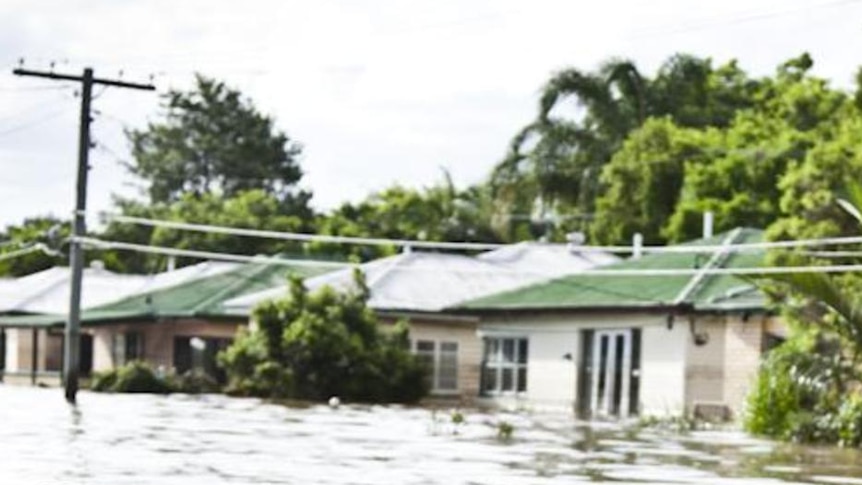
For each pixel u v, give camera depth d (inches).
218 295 2431.1
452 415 1413.6
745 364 1590.8
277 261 2053.4
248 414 1455.5
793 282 1240.8
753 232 1850.4
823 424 1256.8
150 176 4212.6
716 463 976.9
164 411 1464.1
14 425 1129.4
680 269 1801.2
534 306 1886.1
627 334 1753.2
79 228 1817.2
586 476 832.9
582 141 2689.5
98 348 2556.6
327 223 3250.5
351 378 1937.7
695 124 2770.7
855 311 1234.6
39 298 2822.3
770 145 2423.7
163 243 3462.1
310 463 853.2
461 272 2251.5
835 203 1505.9
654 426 1460.4
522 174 2704.2
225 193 4224.9
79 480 701.3
